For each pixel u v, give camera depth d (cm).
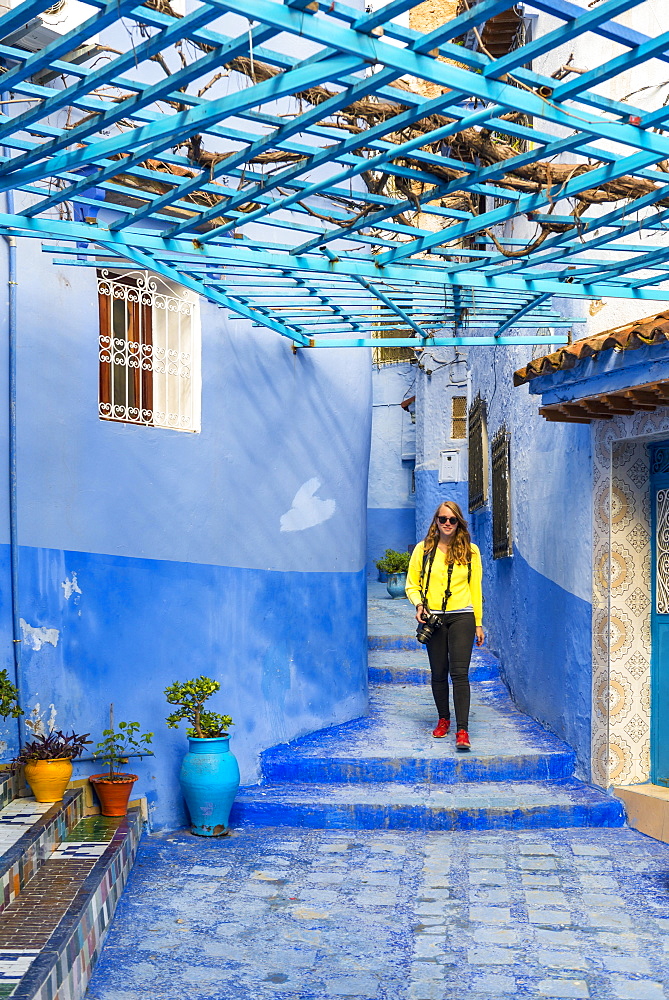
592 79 300
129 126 581
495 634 1118
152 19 292
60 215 549
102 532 601
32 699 554
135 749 615
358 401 853
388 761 701
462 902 501
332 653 821
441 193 384
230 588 700
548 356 621
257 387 731
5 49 335
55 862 475
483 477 1219
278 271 565
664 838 601
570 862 564
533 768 705
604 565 663
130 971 416
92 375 596
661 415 593
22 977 331
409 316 637
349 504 848
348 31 267
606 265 506
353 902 501
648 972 415
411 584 773
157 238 461
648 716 662
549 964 424
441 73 284
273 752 723
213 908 491
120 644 611
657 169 399
